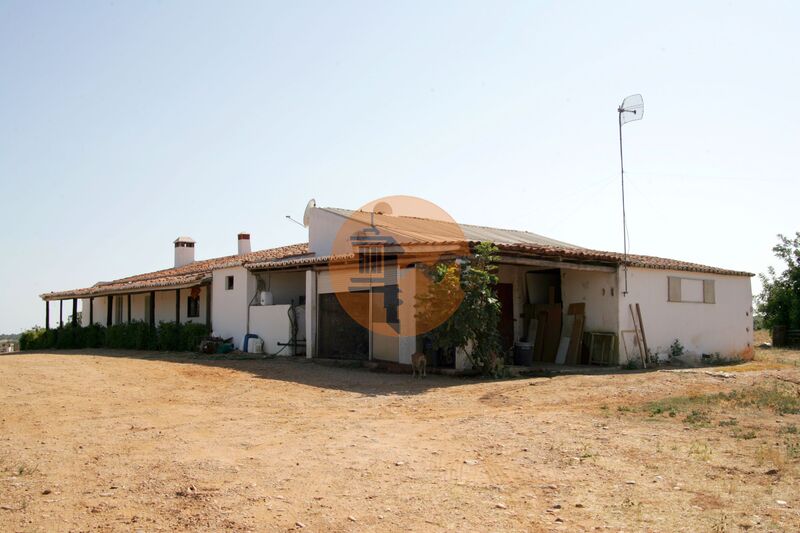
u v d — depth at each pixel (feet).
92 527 15.83
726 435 25.21
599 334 58.85
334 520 16.39
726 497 17.85
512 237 71.31
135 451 23.50
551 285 65.36
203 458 22.41
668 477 19.84
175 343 72.64
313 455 23.00
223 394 38.37
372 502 17.80
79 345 91.81
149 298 94.12
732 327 72.54
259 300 67.15
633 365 57.67
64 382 42.14
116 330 82.02
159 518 16.47
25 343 96.37
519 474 20.44
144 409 32.83
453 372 46.73
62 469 20.94
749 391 35.58
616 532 15.43
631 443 24.18
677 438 24.86
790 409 30.12
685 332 66.08
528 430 26.81
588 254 54.80
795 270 97.81
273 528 15.84
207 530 15.70
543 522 16.20
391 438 25.91
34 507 17.22
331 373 48.47
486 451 23.49
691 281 67.77
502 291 61.36
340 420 29.99
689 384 38.86
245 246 97.96
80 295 94.79
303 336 62.49
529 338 63.36
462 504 17.61
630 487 18.93
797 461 21.21
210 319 77.20
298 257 69.05
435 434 26.63
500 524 16.10
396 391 39.42
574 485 19.21
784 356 75.82
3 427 27.76
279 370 50.31
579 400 34.53
